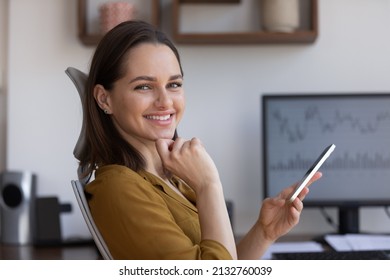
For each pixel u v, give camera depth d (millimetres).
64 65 3861
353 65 3861
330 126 3617
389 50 3857
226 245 1553
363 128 3609
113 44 1731
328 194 3609
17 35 3861
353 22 3861
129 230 1559
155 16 3678
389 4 3854
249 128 3857
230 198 3861
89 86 1795
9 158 3857
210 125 3861
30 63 3863
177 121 1773
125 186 1601
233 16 3865
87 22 3871
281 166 3621
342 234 3600
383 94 3605
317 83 3855
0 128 3955
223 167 3863
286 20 3658
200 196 1614
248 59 3865
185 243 1539
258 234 1909
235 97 3863
